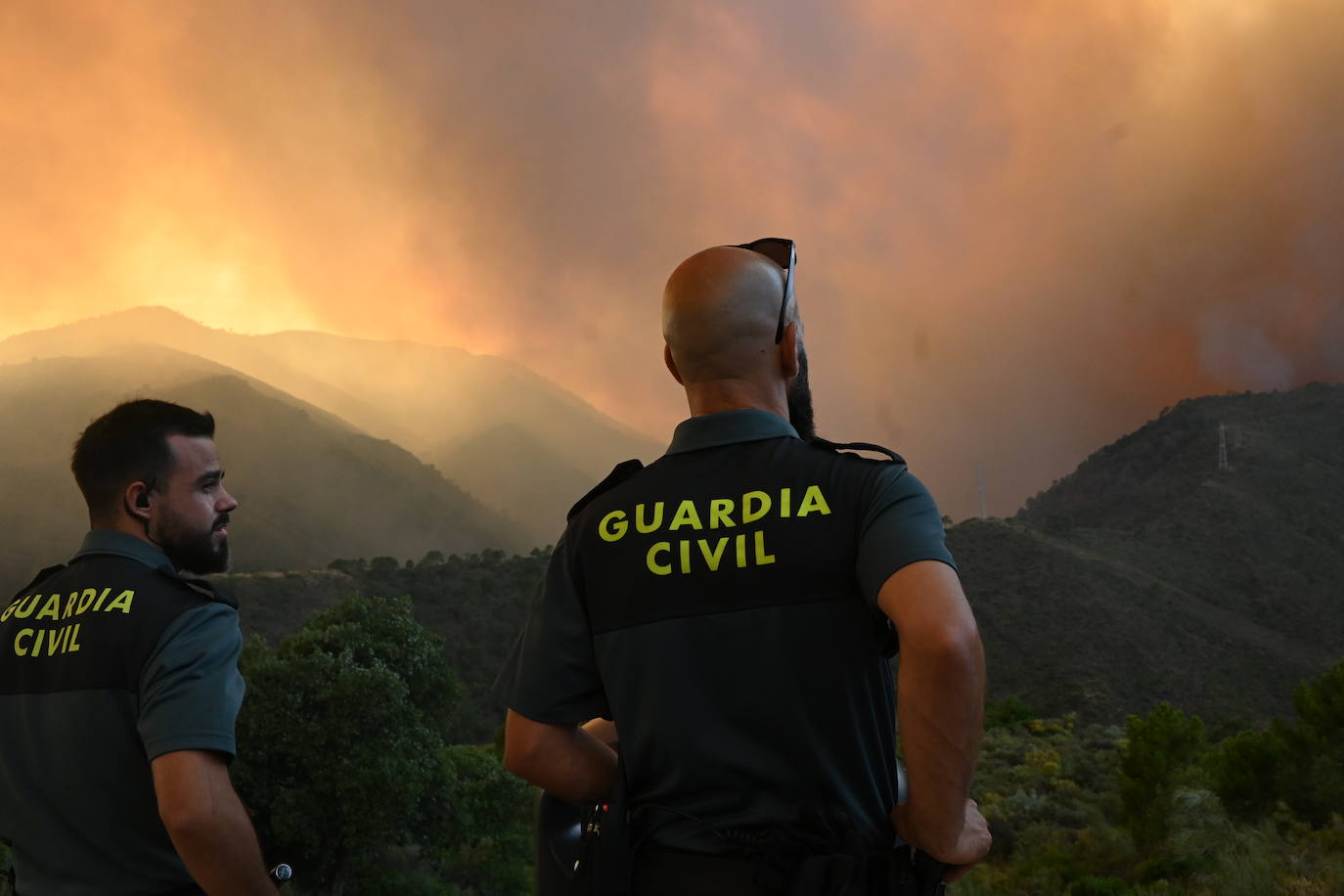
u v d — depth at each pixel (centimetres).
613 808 176
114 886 223
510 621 12531
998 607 13875
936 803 150
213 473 257
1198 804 1557
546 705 183
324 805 2848
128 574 235
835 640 166
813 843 160
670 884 167
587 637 184
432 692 3300
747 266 196
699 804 169
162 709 214
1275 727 1942
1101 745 4475
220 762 218
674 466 186
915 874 165
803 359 205
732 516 174
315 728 2792
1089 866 1950
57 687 225
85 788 221
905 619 152
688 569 172
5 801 230
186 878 229
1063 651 12669
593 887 179
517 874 3484
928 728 148
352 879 3122
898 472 170
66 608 233
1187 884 1309
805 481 174
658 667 171
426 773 2991
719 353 192
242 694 229
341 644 3080
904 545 159
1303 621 16512
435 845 3178
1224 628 13938
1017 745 4447
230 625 231
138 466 246
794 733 165
